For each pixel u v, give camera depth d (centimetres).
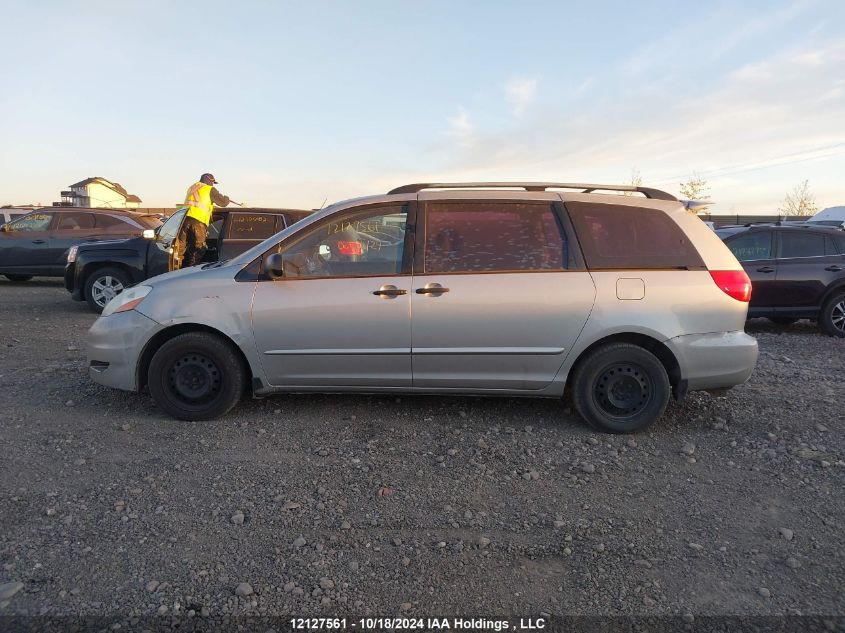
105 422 468
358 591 275
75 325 884
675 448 431
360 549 307
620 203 466
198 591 273
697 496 363
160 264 980
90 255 984
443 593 275
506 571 291
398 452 419
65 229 1353
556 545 312
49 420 470
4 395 527
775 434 453
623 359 446
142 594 270
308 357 458
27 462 395
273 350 458
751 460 412
